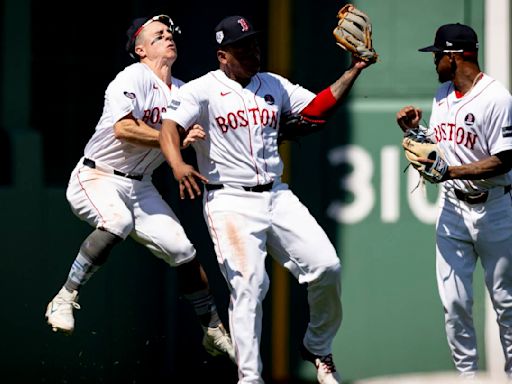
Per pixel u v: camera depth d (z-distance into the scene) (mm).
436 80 31938
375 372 31984
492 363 31484
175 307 31906
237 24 23719
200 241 31641
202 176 23188
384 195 31922
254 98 23984
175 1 31656
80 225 31469
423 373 31797
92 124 32094
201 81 23875
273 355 31828
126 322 31734
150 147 24406
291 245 24203
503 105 24641
